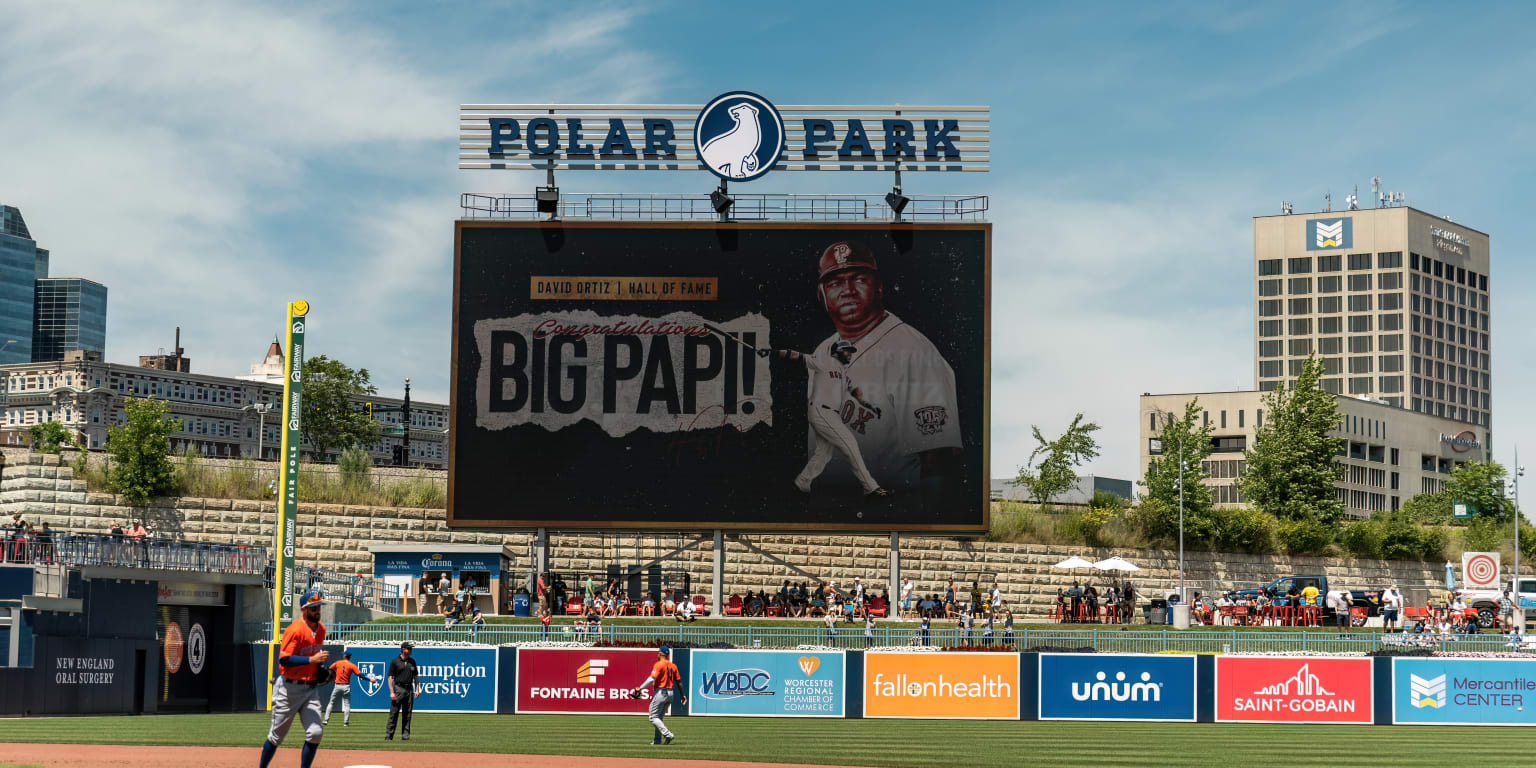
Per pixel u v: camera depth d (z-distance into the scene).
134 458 62.72
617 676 39.22
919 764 25.47
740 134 56.84
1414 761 26.69
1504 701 37.44
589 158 57.53
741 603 61.12
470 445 54.31
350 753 26.41
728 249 55.03
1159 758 26.88
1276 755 27.72
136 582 42.34
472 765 24.50
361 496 66.06
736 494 54.09
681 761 25.91
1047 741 30.78
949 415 54.25
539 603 54.62
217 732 31.06
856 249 55.00
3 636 38.56
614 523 53.97
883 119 57.56
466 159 57.62
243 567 47.50
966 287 54.69
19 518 53.72
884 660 38.72
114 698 40.75
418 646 39.44
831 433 54.22
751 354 54.59
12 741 27.94
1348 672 37.81
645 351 54.69
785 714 38.72
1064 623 61.59
